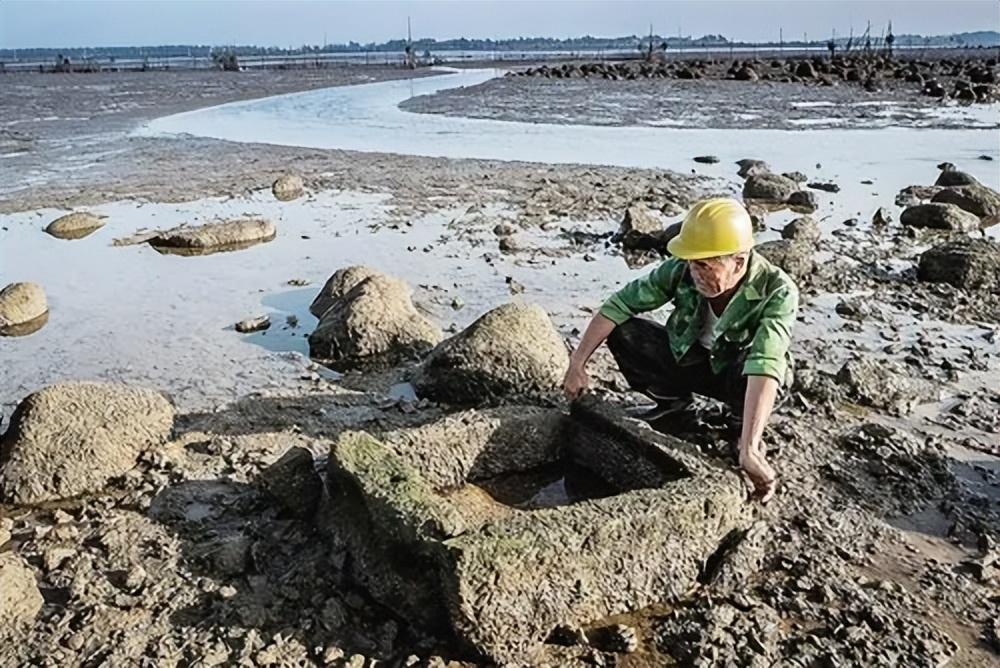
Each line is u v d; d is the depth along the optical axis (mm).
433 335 6211
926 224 9914
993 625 3455
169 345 6277
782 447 4703
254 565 3729
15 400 5426
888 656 3289
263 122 21250
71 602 3549
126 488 4387
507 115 22922
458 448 4289
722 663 3264
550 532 3324
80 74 45781
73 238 9305
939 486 4414
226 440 4852
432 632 3346
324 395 5492
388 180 12609
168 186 12109
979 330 6586
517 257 8492
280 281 7758
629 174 13086
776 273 4152
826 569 3768
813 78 34656
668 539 3557
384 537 3475
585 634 3383
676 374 4742
